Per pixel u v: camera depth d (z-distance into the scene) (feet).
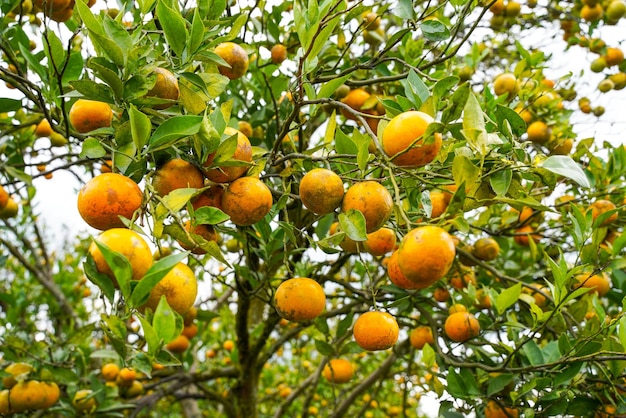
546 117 4.83
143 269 2.44
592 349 3.51
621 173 4.58
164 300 2.44
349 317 4.31
